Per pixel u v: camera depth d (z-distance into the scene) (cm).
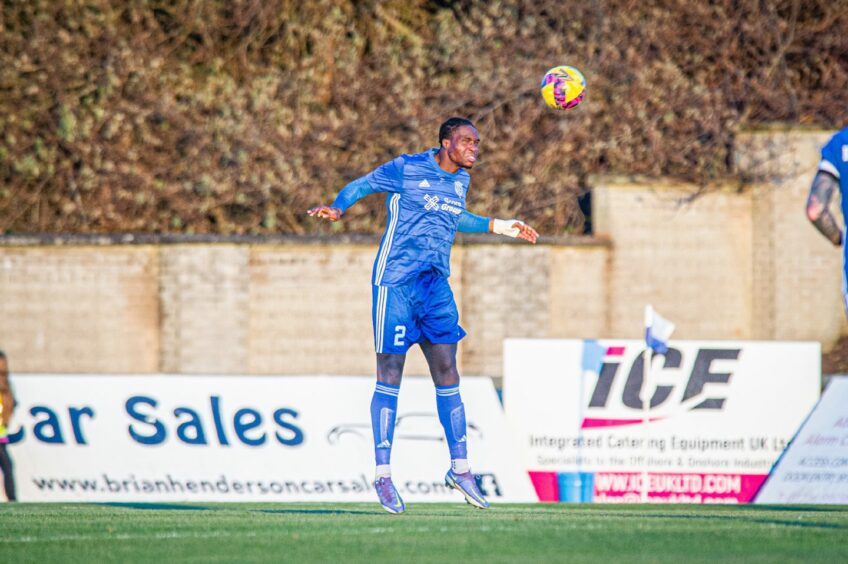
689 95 6812
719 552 1834
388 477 2369
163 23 7038
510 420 3791
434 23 7225
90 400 3725
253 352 6172
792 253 6400
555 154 6812
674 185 6406
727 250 6425
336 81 6938
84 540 2005
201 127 6719
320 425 3756
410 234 2325
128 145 6731
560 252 6309
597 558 1770
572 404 3791
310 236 6175
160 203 6712
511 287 6197
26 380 3719
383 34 7125
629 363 3794
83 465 3706
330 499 3738
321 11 7019
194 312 6116
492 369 6184
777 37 6931
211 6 7019
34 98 6731
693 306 6406
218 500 3712
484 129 6844
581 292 6328
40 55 6700
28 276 6109
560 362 3800
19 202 6725
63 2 6769
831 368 6212
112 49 6731
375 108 6900
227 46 7075
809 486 3766
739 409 3788
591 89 6850
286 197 6719
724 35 6944
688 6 6962
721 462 3775
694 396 3794
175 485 3712
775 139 6444
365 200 6756
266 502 3688
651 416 3784
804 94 6950
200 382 3747
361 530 2108
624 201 6378
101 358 6134
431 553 1823
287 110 6800
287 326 6178
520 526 2177
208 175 6650
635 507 3488
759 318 6425
